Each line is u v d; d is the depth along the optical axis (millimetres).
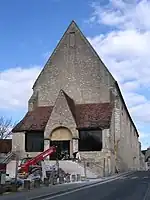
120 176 47750
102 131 52500
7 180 27578
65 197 20922
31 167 39406
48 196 21844
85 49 60031
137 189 26938
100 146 52344
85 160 50250
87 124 53281
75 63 59906
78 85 59125
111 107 56344
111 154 52812
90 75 59062
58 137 53281
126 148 72062
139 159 110250
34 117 57062
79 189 27328
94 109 56344
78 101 58562
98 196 21391
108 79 58250
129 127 81438
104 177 45094
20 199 19734
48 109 58312
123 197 20844
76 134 52625
